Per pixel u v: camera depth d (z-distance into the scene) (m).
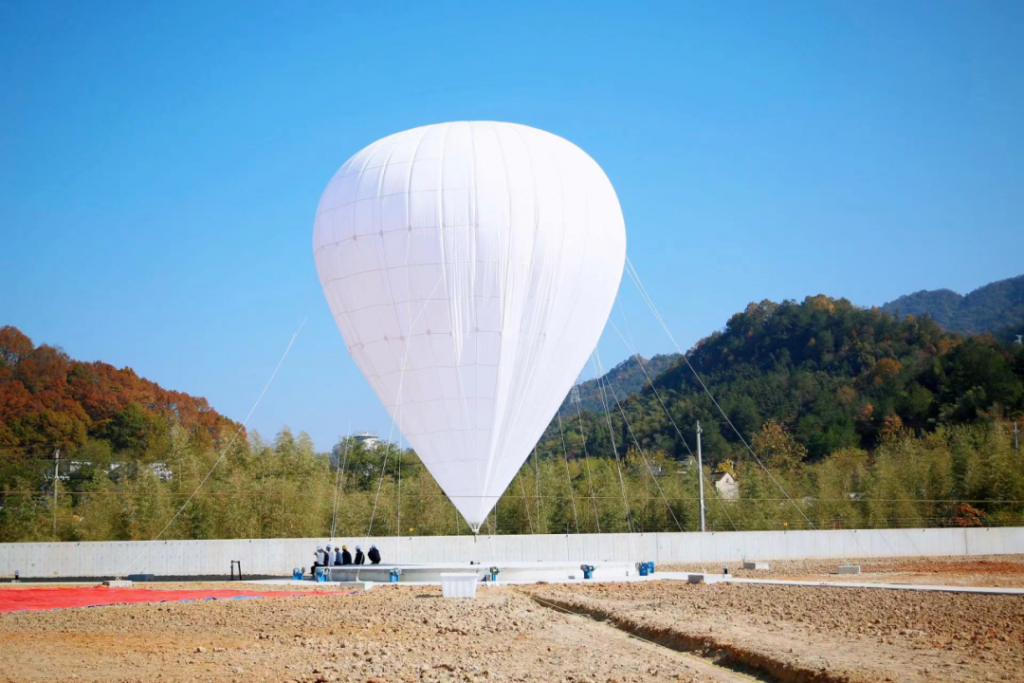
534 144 38.19
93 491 58.09
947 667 19.09
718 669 20.36
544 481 63.97
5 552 43.97
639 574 42.50
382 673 18.89
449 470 37.41
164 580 42.41
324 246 38.69
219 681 17.91
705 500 67.06
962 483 69.56
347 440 76.94
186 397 112.94
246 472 59.25
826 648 21.36
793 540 55.16
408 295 36.50
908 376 126.88
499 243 36.22
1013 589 34.19
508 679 18.47
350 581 40.22
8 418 89.44
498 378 36.69
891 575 43.66
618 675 19.14
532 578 40.03
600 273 38.38
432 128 38.81
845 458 90.50
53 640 23.42
